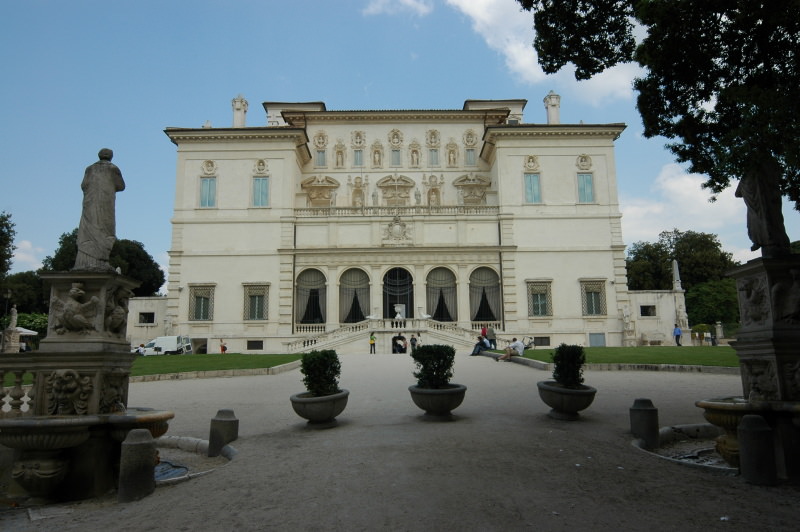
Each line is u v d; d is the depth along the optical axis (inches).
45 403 331.9
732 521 228.2
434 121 2010.3
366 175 1967.3
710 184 482.6
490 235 1758.1
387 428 430.0
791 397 321.4
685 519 230.1
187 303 1694.1
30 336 2233.0
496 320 1708.9
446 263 1727.4
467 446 358.0
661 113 501.0
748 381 349.7
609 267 1731.1
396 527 221.1
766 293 341.1
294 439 404.5
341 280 1727.4
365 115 1975.9
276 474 307.3
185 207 1752.0
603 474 297.1
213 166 1779.0
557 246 1739.7
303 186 1935.3
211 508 254.7
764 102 350.6
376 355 1274.6
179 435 450.0
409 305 1715.1
